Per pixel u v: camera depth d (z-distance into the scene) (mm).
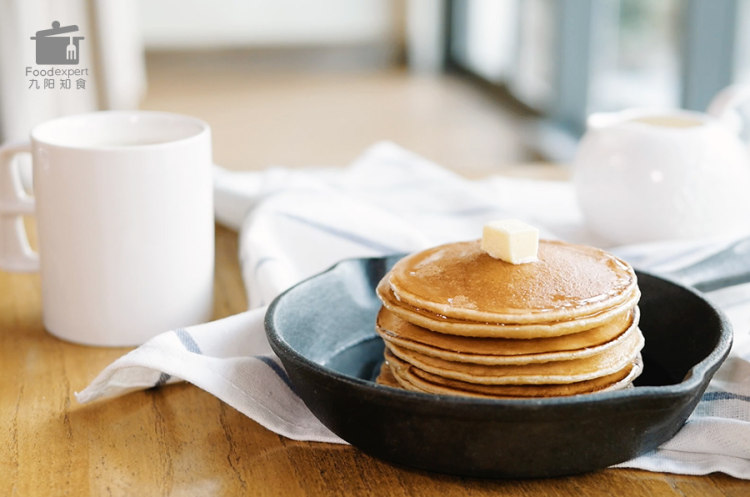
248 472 558
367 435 535
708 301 595
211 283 692
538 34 2822
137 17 3420
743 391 593
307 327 624
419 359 550
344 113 3037
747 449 553
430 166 896
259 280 686
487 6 3410
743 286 690
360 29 4043
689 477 554
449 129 2785
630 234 758
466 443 520
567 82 2572
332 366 621
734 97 794
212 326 620
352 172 887
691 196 737
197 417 601
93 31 1907
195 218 669
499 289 549
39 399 617
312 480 553
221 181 862
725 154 743
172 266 665
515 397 538
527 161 2379
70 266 660
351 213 771
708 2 1610
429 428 518
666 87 1839
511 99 3137
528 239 564
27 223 876
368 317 651
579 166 780
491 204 821
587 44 2389
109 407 610
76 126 689
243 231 759
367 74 3832
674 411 520
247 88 3496
